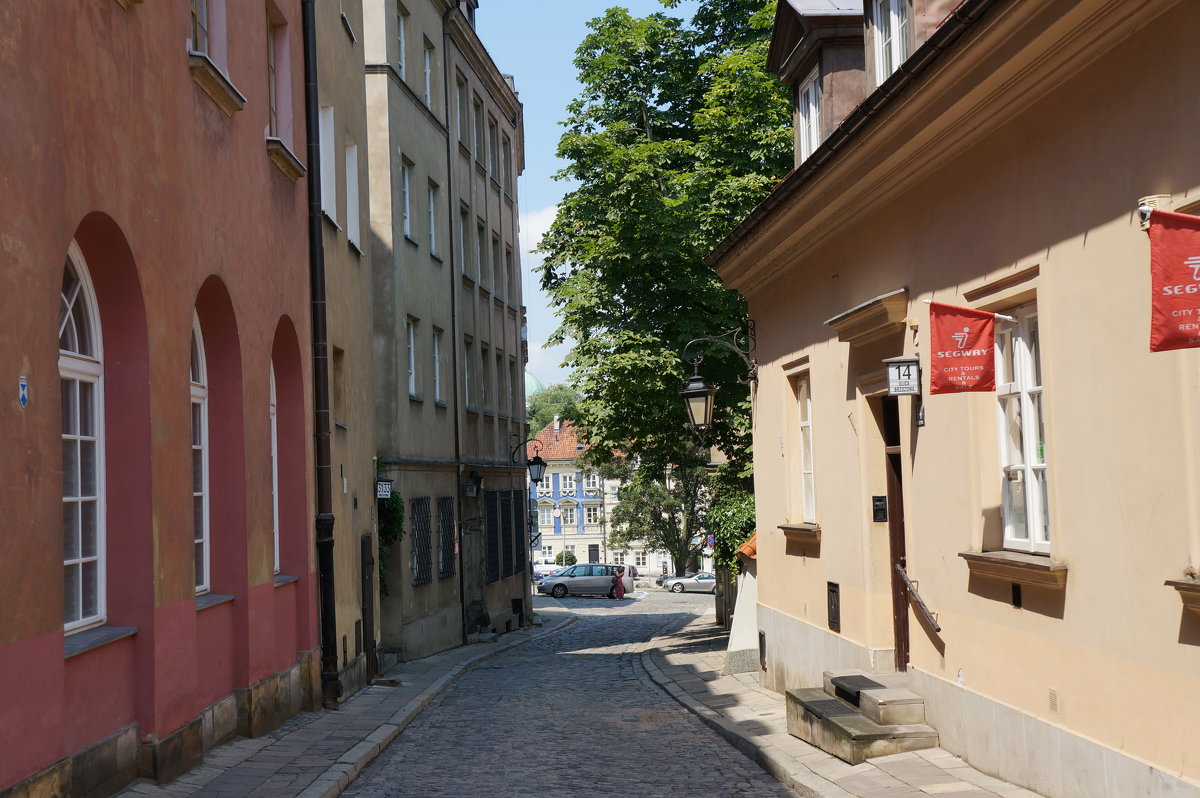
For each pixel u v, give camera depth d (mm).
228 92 10117
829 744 9875
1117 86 6781
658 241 21438
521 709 14633
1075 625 7359
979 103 8172
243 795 8523
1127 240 6711
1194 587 5957
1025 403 8219
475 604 29094
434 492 25594
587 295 22188
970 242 8797
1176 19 6191
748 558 17625
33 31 6594
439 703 15453
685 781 9508
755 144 21594
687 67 24422
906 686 10328
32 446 6484
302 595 13289
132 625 8188
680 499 69812
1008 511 8617
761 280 15000
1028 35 7180
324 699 13852
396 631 22172
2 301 6168
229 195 10562
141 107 8305
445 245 28031
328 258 14906
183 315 9102
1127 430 6746
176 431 8820
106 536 8172
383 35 23500
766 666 15445
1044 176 7648
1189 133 6117
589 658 22859
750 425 21766
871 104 9125
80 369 7875
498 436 33375
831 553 12500
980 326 7914
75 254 7816
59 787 6695
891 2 10898
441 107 28234
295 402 13305
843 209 11289
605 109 24609
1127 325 6727
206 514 10633
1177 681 6305
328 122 15602
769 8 21453
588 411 22891
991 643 8570
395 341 22953
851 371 11656
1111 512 6930
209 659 10070
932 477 9625
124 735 7945
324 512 13852
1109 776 6930
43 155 6676
